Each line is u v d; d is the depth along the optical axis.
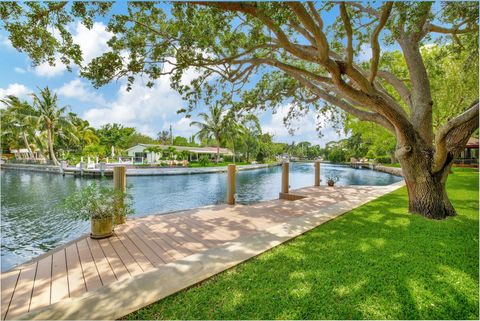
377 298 2.38
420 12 3.55
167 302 2.42
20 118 26.00
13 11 4.04
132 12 4.86
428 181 5.29
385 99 5.29
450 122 4.45
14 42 4.29
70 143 36.22
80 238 4.38
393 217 5.27
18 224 7.28
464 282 2.62
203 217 5.76
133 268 3.20
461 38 7.75
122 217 5.17
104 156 35.53
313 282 2.69
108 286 2.69
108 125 44.75
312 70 9.02
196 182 17.69
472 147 24.11
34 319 2.16
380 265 3.04
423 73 5.63
